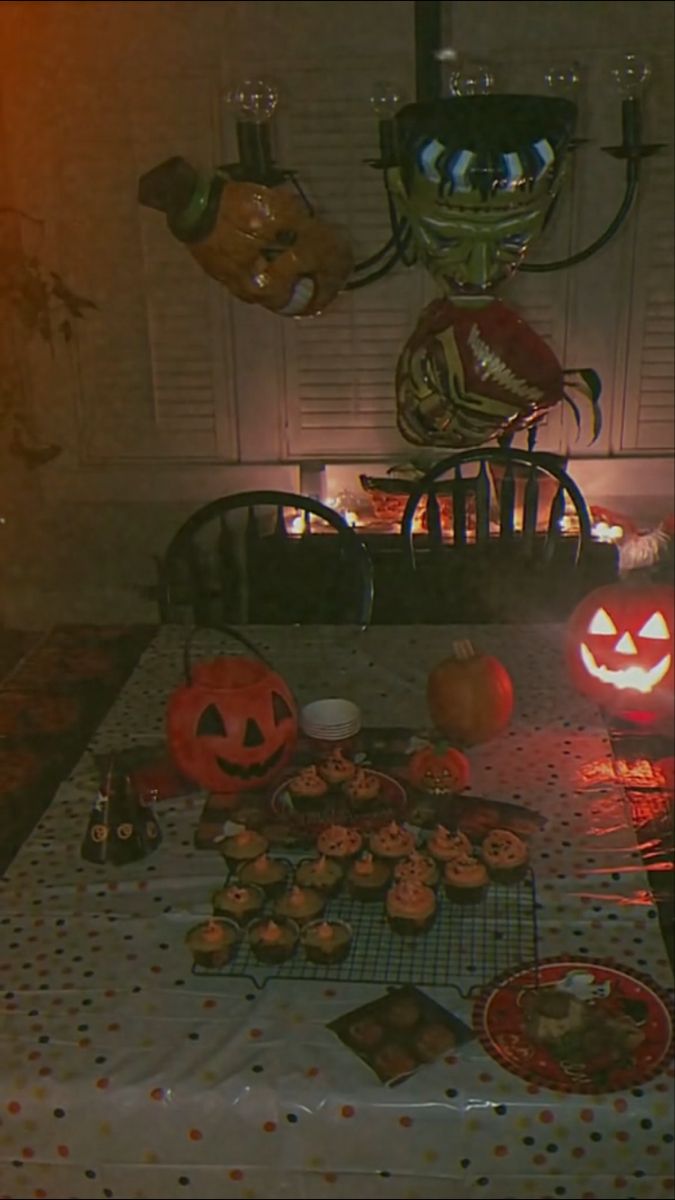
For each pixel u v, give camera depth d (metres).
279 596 1.81
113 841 1.12
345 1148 0.85
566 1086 0.84
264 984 0.95
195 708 1.23
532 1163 0.85
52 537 1.82
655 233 2.02
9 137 1.90
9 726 1.39
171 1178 0.88
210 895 1.07
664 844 1.13
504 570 1.88
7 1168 0.89
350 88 1.75
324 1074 0.86
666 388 2.06
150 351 2.01
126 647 1.63
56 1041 0.90
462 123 0.99
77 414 1.94
